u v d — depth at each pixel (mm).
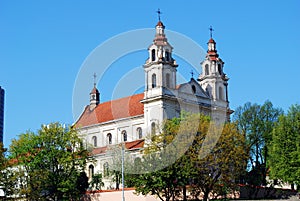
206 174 73375
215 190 75000
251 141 98062
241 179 92625
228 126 78688
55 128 89062
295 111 85062
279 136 82438
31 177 82375
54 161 87500
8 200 79375
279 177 81562
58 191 85625
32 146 87938
